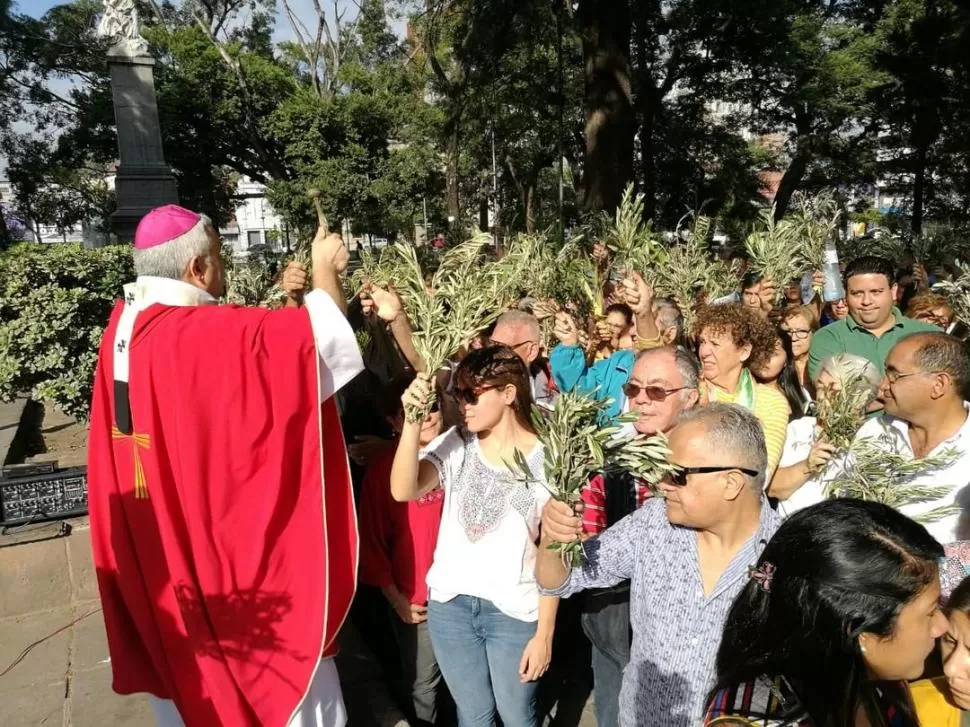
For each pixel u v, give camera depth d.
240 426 2.33
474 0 16.34
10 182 33.41
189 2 31.44
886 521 1.31
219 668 2.35
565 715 3.54
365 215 28.08
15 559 4.33
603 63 15.66
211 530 2.35
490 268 2.85
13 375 6.18
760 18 18.33
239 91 29.12
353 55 33.28
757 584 1.41
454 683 2.66
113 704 3.58
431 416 2.82
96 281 6.54
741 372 3.13
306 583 2.42
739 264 6.77
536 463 2.51
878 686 1.32
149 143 14.00
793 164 26.59
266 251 9.20
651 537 2.12
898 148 29.08
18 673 3.83
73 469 4.70
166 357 2.35
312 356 2.38
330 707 2.66
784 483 2.77
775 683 1.33
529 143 25.31
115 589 2.52
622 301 4.84
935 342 2.53
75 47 31.56
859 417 2.53
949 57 22.39
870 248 11.45
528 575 2.53
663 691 1.98
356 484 3.91
